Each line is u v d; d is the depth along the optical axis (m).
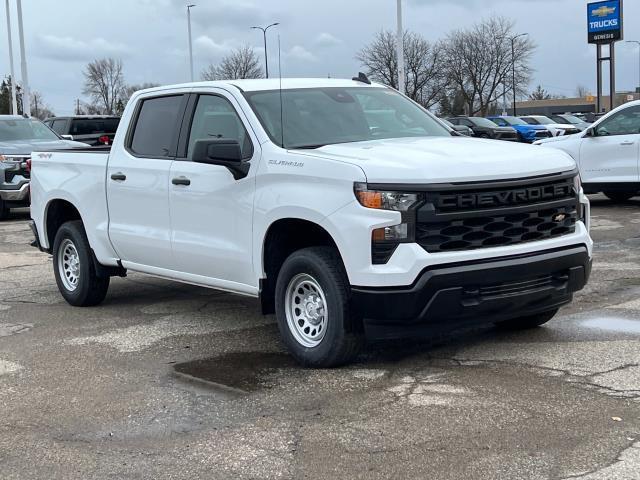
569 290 5.58
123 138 7.21
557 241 5.42
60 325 7.18
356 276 5.04
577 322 6.49
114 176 7.16
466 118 35.34
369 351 5.87
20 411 4.92
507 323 6.33
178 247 6.50
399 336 5.11
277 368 5.59
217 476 3.87
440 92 74.00
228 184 5.95
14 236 13.68
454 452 4.00
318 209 5.20
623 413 4.40
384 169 5.00
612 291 7.65
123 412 4.82
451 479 3.71
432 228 4.96
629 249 10.02
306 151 5.55
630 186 13.76
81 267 7.76
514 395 4.76
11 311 7.86
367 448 4.10
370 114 6.48
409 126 6.59
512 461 3.86
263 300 5.87
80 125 22.47
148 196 6.79
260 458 4.05
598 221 12.69
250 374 5.48
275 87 6.34
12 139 16.27
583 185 14.34
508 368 5.31
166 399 5.03
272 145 5.71
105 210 7.38
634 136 13.60
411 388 4.98
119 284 9.18
